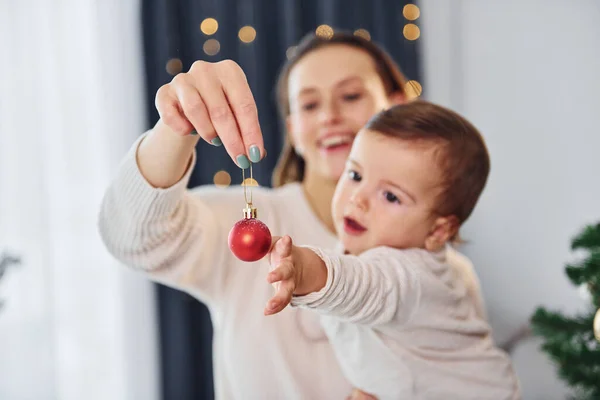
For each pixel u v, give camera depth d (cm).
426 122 85
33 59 194
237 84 63
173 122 63
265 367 94
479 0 223
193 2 201
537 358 202
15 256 173
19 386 195
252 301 97
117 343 205
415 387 81
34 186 194
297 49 115
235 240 60
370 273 70
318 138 106
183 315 206
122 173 76
